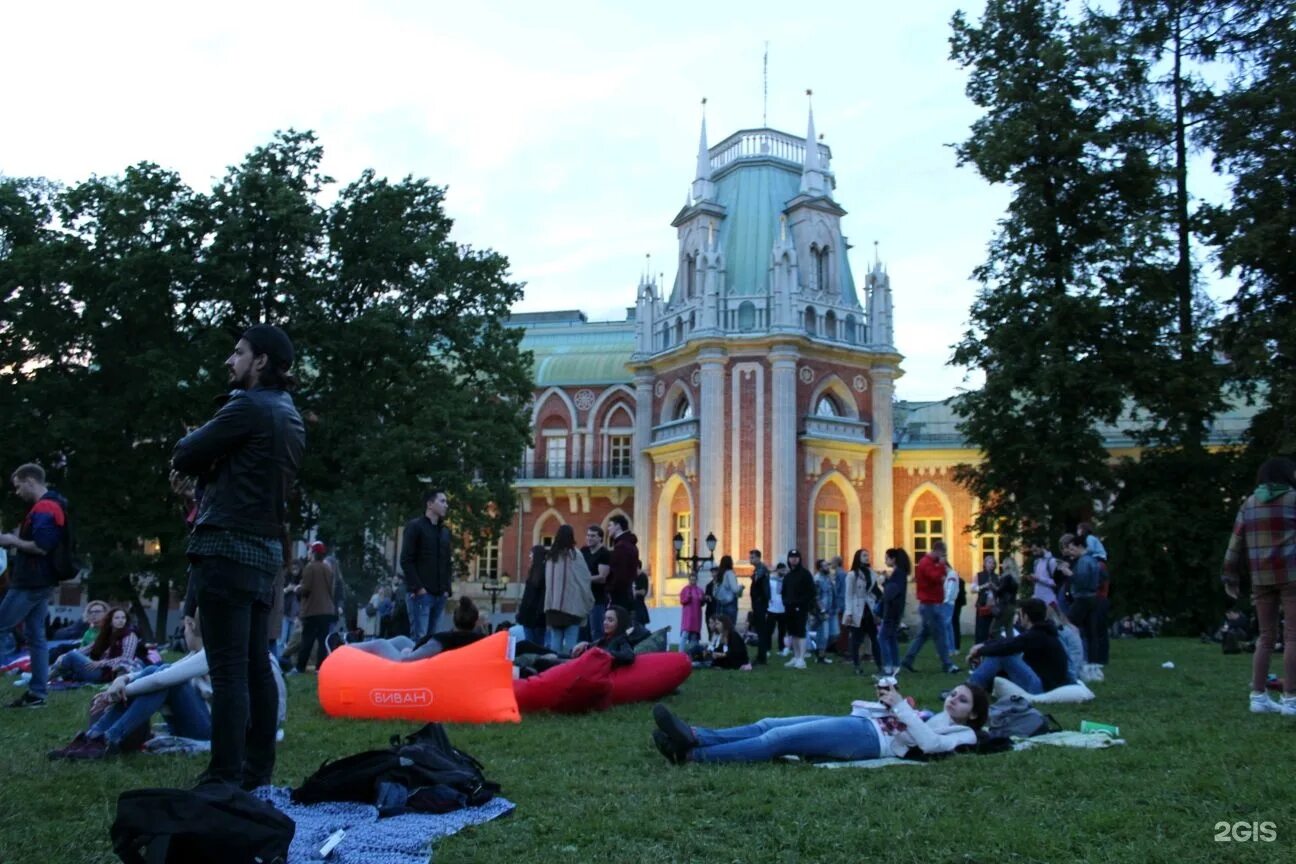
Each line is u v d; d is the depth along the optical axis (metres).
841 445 42.53
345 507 28.84
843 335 43.88
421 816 6.03
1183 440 30.86
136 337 31.98
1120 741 8.59
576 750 8.60
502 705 10.40
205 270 30.38
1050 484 29.64
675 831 5.77
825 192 45.50
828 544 42.53
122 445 30.78
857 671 17.62
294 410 6.32
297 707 11.70
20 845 5.29
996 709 9.50
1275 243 28.47
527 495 51.34
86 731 7.97
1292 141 29.59
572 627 15.21
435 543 14.26
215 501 5.93
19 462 30.22
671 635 25.48
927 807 6.23
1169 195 31.17
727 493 41.22
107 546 30.62
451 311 35.28
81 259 30.55
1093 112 30.77
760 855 5.27
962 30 32.25
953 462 45.19
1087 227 30.19
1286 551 9.93
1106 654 15.75
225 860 4.43
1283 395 28.69
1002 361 30.66
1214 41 32.47
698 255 43.69
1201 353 30.19
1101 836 5.61
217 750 5.79
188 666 8.25
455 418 31.34
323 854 5.22
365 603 31.25
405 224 34.19
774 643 30.67
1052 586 16.20
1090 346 30.42
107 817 5.94
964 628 43.78
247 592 5.90
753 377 41.88
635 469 46.22
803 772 7.38
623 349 53.66
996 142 30.25
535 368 53.59
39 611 11.12
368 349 31.98
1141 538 28.81
